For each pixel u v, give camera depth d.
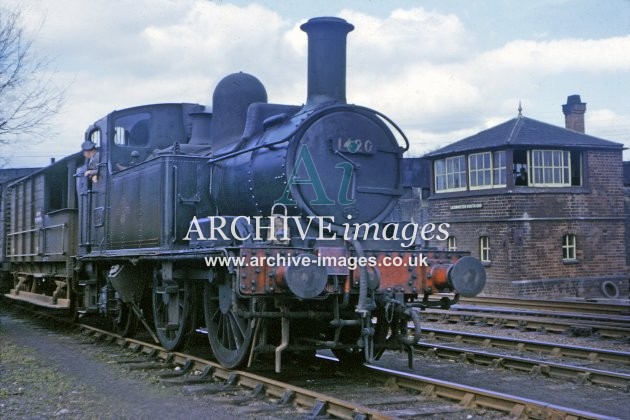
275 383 6.37
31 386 6.98
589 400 6.45
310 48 7.73
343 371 7.69
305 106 7.68
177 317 8.32
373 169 7.55
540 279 19.22
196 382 7.14
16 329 12.36
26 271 15.81
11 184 17.09
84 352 9.40
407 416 5.64
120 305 9.97
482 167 20.34
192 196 8.46
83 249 11.31
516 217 19.22
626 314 13.02
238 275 6.29
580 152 20.33
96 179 10.80
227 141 8.49
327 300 7.08
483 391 5.97
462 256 7.23
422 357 8.98
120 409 6.01
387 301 6.70
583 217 19.95
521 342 9.52
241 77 8.63
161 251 8.28
